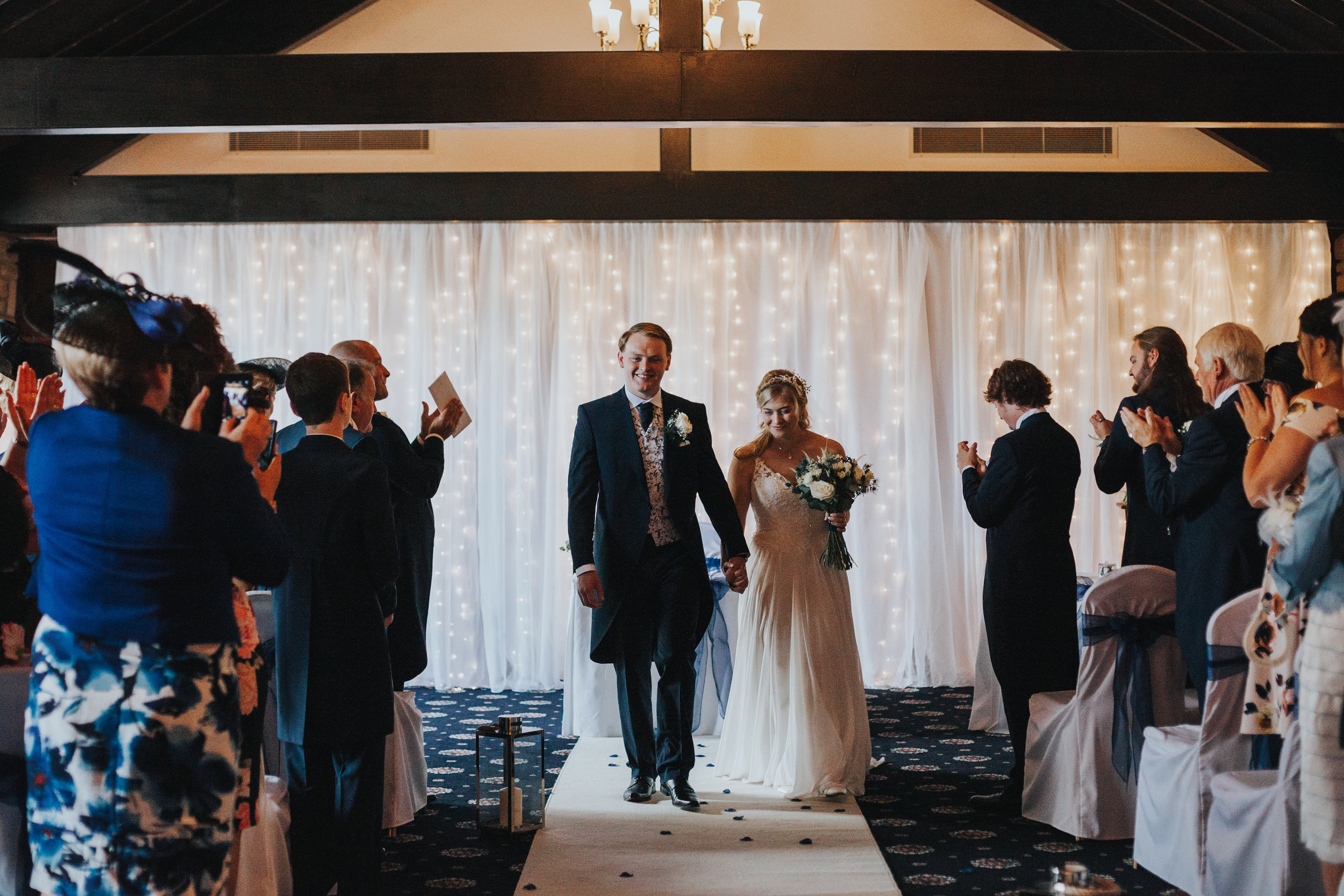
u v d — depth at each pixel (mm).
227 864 1888
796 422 4152
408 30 6832
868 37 6848
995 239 6625
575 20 6848
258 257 6617
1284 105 4832
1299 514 2078
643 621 3795
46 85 4898
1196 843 2814
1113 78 4855
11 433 2652
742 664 4195
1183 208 6500
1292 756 2447
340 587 2594
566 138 6855
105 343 1801
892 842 3404
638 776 3836
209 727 1817
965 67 4871
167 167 6797
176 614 1800
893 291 6578
